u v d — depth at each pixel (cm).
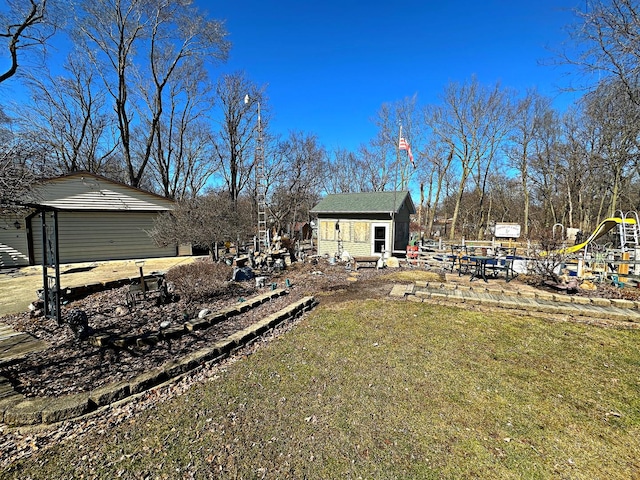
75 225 1354
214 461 269
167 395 374
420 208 3334
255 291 849
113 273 1066
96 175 1385
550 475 254
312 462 268
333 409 342
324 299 803
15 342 513
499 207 3544
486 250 1520
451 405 349
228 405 351
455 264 1208
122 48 1623
